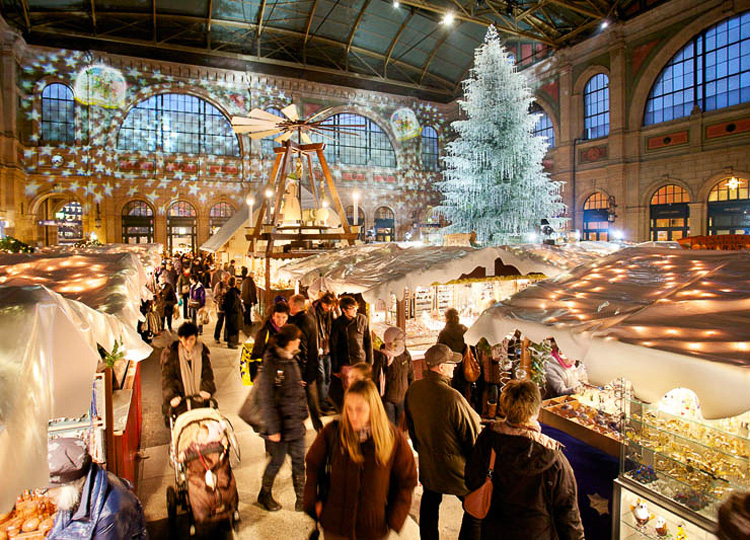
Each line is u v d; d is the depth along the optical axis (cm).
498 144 1688
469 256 505
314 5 2228
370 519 210
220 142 2448
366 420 212
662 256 322
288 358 351
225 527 290
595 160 2031
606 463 331
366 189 2758
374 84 2769
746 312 218
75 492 212
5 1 1969
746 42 1538
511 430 207
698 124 1669
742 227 1577
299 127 1101
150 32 2292
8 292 171
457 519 345
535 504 197
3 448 126
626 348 213
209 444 298
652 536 264
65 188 2138
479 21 1991
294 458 349
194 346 363
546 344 500
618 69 1902
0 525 227
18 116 2056
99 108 2189
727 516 142
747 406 171
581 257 561
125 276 322
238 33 2406
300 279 657
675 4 1700
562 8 2023
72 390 166
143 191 2281
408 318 747
